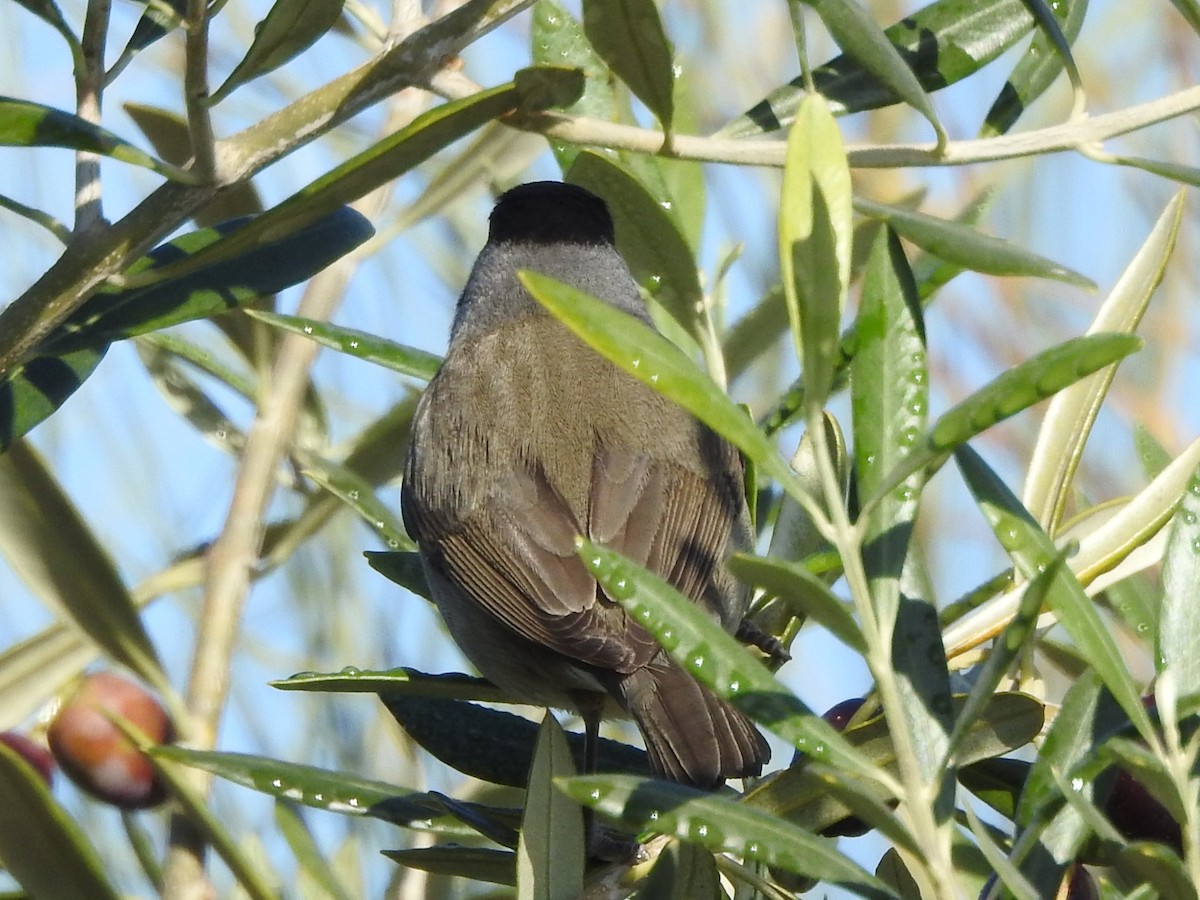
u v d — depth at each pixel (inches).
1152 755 169.0
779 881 236.1
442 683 266.8
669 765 277.9
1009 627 172.9
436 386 341.1
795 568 164.7
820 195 161.8
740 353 310.3
